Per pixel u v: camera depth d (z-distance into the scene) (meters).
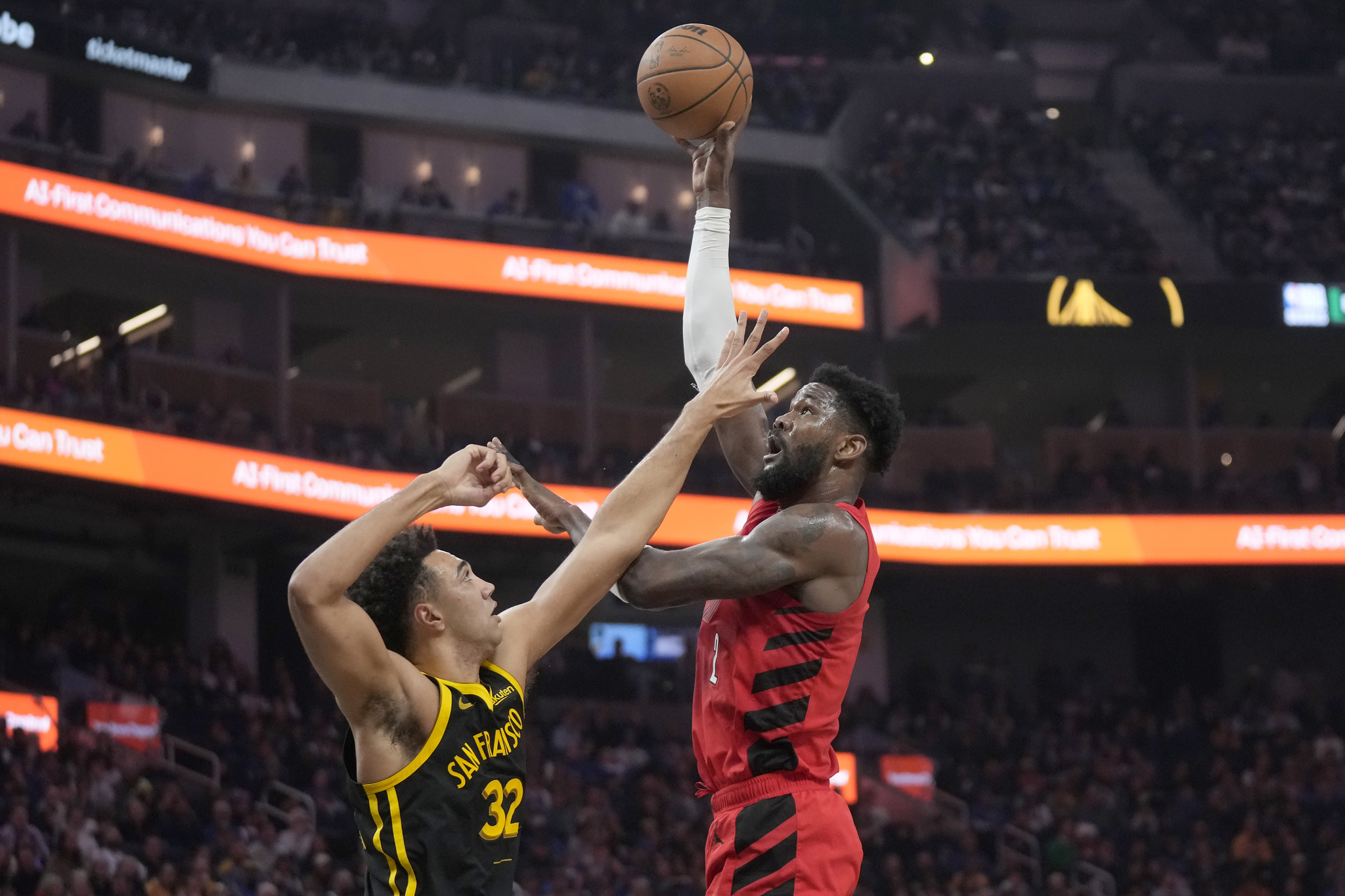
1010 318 35.03
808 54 41.06
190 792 22.56
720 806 4.92
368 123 35.03
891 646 36.72
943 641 36.94
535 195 36.59
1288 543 33.25
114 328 32.69
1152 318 35.28
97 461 26.06
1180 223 39.28
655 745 28.52
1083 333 35.38
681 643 33.47
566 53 37.69
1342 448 37.00
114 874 18.73
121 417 26.70
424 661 4.55
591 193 35.59
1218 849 27.89
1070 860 26.31
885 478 35.09
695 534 30.97
